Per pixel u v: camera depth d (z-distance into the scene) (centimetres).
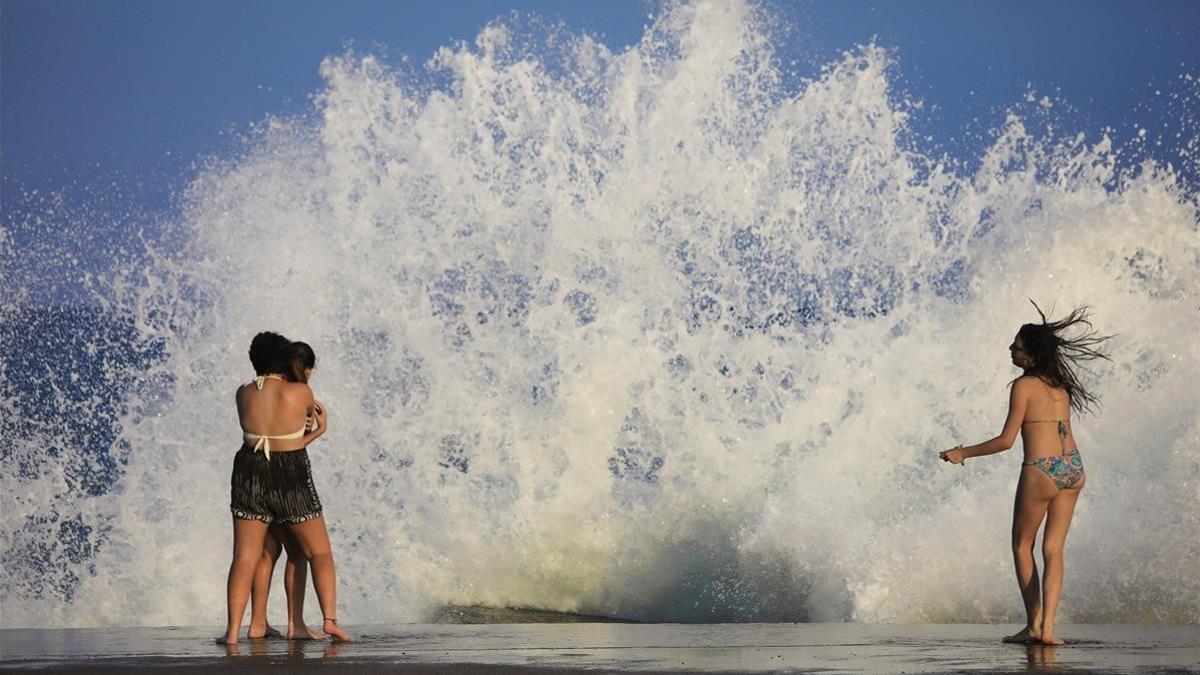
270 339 2097
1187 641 2070
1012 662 1756
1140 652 1891
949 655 1848
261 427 2059
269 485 2045
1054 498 2047
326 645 2002
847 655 1841
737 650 1914
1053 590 2023
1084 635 2172
